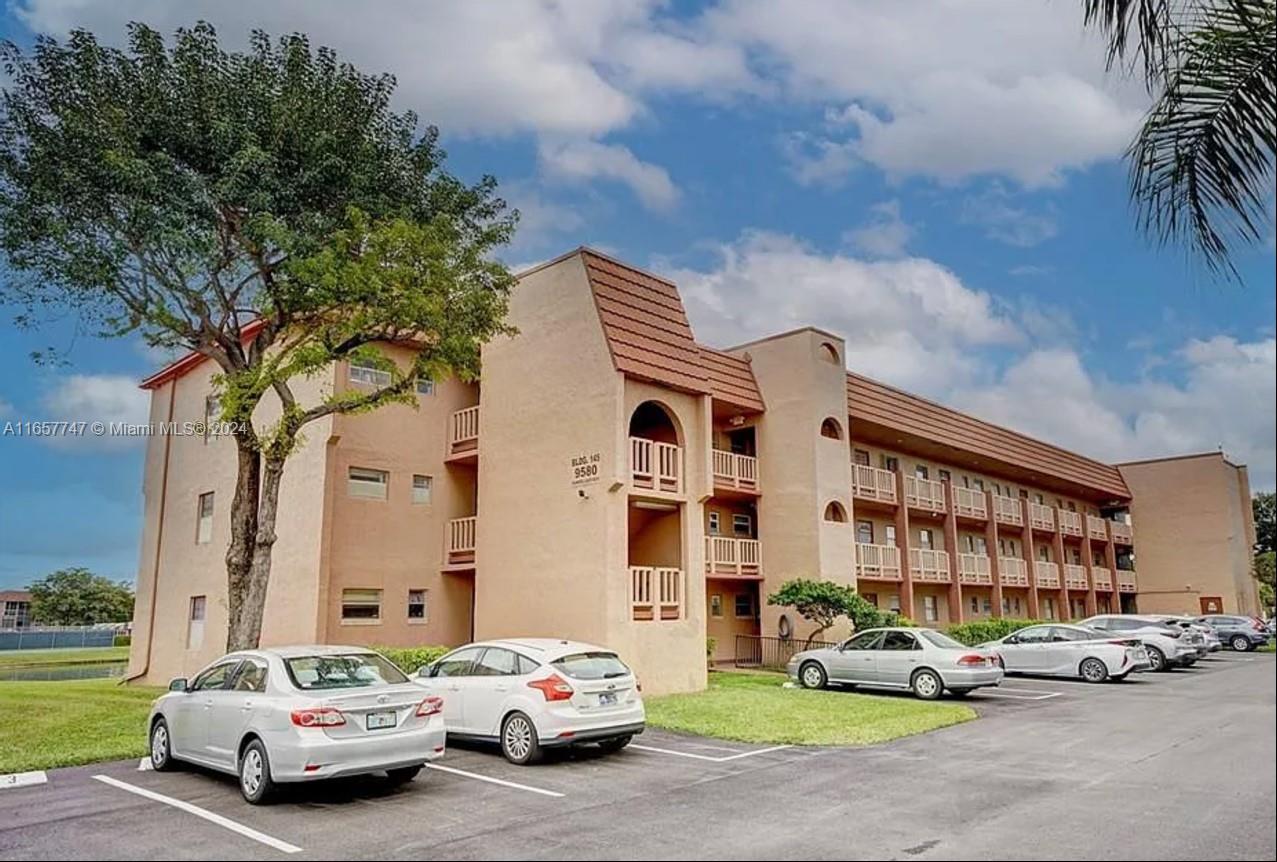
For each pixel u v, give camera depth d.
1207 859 6.61
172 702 10.88
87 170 14.97
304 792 9.62
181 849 7.56
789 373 25.53
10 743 12.77
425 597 21.19
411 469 21.28
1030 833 7.45
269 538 16.42
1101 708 15.90
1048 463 39.00
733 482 24.61
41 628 55.91
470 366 17.70
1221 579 42.69
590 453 18.41
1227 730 12.62
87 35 15.44
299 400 20.69
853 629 23.86
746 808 8.64
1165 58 6.82
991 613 35.12
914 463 32.94
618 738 11.84
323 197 16.73
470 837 7.79
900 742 12.44
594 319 18.86
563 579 18.44
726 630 25.52
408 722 9.54
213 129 15.62
